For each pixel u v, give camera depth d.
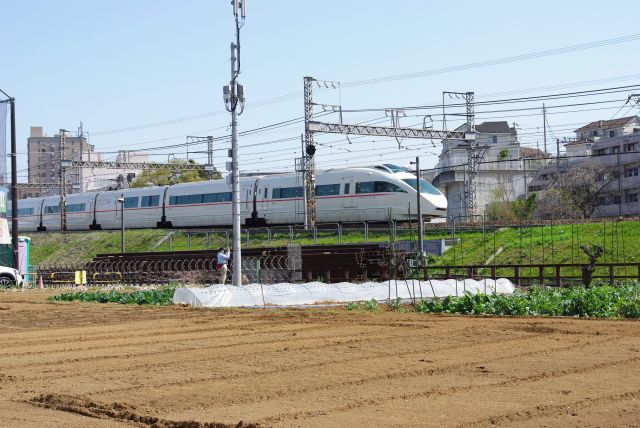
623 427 7.76
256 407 9.16
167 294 28.61
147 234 63.25
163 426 8.34
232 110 28.97
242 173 65.88
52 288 41.97
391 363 12.27
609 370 11.24
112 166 72.88
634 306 20.23
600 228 41.00
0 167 42.56
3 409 9.37
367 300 25.66
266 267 37.84
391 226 39.06
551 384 10.16
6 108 42.16
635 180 69.44
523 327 17.36
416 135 50.97
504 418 8.24
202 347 14.87
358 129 48.44
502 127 100.25
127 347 15.09
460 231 45.53
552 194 68.56
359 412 8.73
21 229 75.12
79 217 68.56
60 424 8.49
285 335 16.66
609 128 96.31
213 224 57.66
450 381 10.55
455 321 19.17
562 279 32.84
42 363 13.11
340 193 49.34
